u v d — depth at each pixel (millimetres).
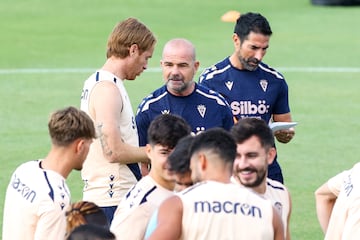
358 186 21609
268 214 18656
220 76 29500
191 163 18984
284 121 30094
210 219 18344
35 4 82625
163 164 20906
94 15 78312
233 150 18859
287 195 22375
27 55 63250
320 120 47844
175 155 19531
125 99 25078
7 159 40594
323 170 39781
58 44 66938
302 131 45781
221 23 75500
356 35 71750
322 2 85500
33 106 49844
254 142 20453
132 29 24922
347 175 22141
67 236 15984
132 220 21078
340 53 65062
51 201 20312
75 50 65125
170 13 79875
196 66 26719
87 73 58156
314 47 67062
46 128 45656
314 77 57719
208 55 63312
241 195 18656
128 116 25141
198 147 18812
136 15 78750
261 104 29500
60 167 20844
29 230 20578
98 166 25062
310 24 76312
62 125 20562
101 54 63812
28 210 20469
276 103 29875
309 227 33125
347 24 76438
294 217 34156
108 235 15547
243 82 29422
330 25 76062
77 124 20609
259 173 20641
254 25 28469
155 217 19062
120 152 24438
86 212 17359
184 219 18391
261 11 82438
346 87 55188
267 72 29562
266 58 63188
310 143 43750
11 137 44000
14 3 83000
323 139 44469
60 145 20719
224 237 18359
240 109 29500
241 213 18469
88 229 15570
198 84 27906
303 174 39250
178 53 26156
